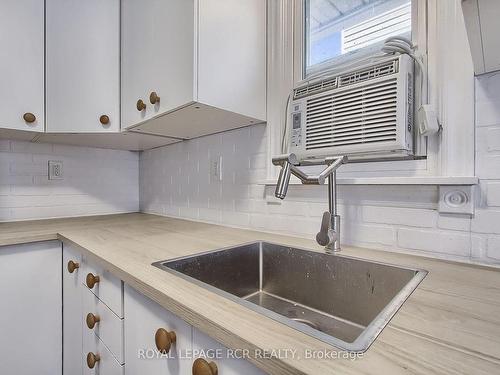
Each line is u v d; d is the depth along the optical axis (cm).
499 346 36
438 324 42
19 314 113
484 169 72
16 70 129
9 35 127
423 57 84
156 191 189
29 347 115
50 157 171
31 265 116
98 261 82
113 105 138
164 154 182
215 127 132
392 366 32
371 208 91
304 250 90
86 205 184
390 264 73
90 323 88
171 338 55
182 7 99
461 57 75
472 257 73
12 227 134
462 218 75
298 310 87
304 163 108
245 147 130
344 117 92
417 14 87
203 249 91
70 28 137
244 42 112
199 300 51
